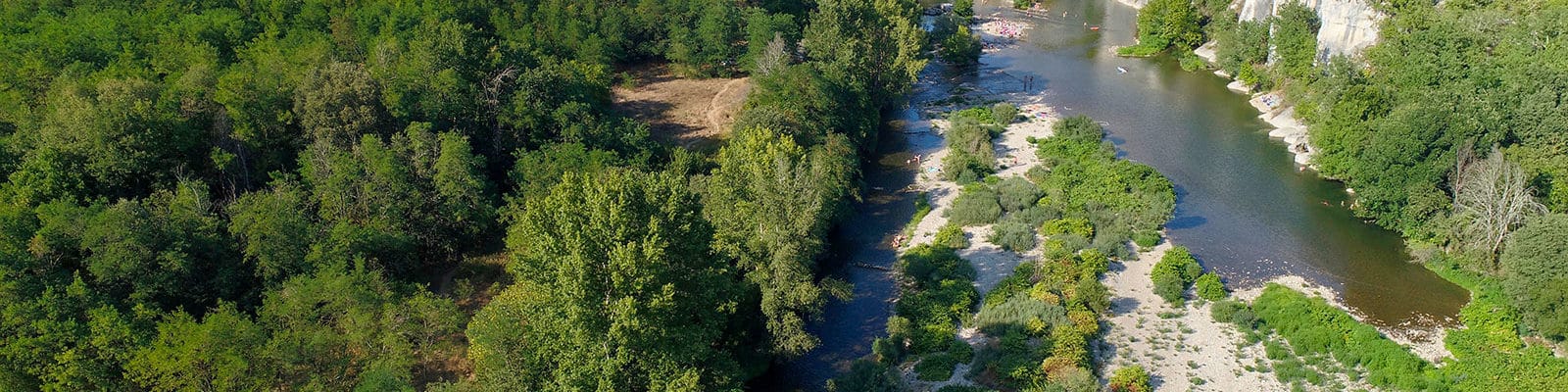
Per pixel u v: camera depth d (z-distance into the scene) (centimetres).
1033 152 12888
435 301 7231
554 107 10938
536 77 10762
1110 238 9825
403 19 12456
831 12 14088
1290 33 14375
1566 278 7594
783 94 11894
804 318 8712
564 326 6100
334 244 7750
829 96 12106
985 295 9056
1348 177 11325
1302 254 9800
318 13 12444
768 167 8800
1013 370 7525
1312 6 14612
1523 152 9569
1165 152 12812
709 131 12888
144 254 7244
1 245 7056
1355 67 12644
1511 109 9975
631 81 14650
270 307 6944
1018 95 15575
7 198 7712
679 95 14350
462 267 9069
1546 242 7869
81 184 8050
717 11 15050
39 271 7012
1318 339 7969
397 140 9044
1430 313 8581
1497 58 11350
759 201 8194
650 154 10862
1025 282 9094
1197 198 11275
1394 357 7688
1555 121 9512
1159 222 10419
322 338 6488
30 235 7344
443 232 9162
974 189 11512
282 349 6331
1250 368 7819
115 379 6341
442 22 12369
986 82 16325
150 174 8600
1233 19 16988
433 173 9081
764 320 7912
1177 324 8494
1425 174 9712
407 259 8600
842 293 8256
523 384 6391
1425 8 13050
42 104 9425
